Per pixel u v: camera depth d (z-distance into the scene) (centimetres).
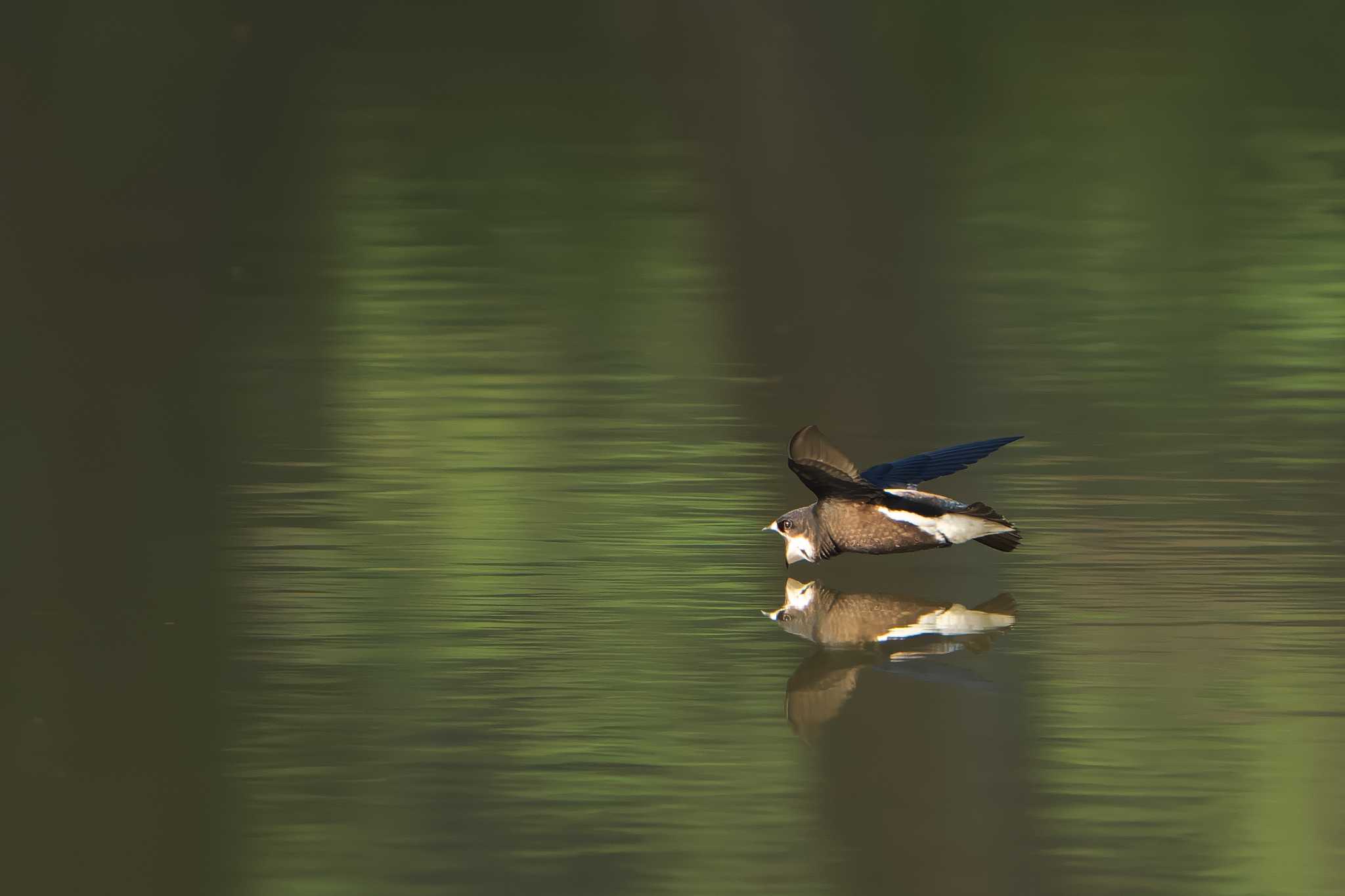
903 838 808
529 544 1236
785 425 1563
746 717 947
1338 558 1182
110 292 2159
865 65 3878
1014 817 829
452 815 836
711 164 3091
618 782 870
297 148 3219
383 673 1005
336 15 4431
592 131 3409
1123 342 1873
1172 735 914
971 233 2528
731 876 779
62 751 902
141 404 1636
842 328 1972
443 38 4316
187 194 2827
